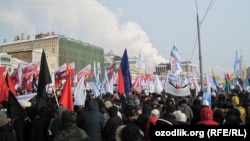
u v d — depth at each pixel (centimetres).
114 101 1162
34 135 784
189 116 1047
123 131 418
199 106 1073
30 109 945
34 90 1884
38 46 9312
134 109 849
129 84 1574
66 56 9144
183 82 1485
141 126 670
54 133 753
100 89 2152
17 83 2075
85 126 754
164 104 1066
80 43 9812
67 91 955
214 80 2498
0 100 1052
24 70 2095
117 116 770
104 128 763
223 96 1193
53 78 2053
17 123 840
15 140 635
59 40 8950
